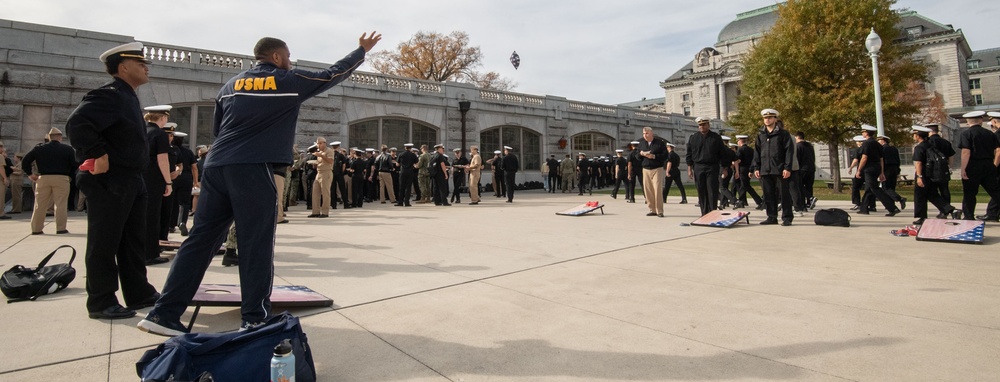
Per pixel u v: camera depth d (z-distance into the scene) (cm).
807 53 2195
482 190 2584
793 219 955
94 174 346
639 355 278
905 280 439
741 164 1252
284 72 313
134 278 377
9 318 354
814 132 2248
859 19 2141
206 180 313
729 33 7312
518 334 316
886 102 2072
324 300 376
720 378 246
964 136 831
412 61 4500
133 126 359
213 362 225
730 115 2855
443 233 813
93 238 351
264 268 304
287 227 924
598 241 703
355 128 2205
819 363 261
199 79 1788
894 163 1034
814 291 407
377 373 259
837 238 698
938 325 316
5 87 1480
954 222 673
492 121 2653
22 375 254
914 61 2406
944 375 242
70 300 407
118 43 1659
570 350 288
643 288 429
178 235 866
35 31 1534
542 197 2059
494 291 425
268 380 228
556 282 456
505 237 756
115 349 294
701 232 786
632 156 1570
